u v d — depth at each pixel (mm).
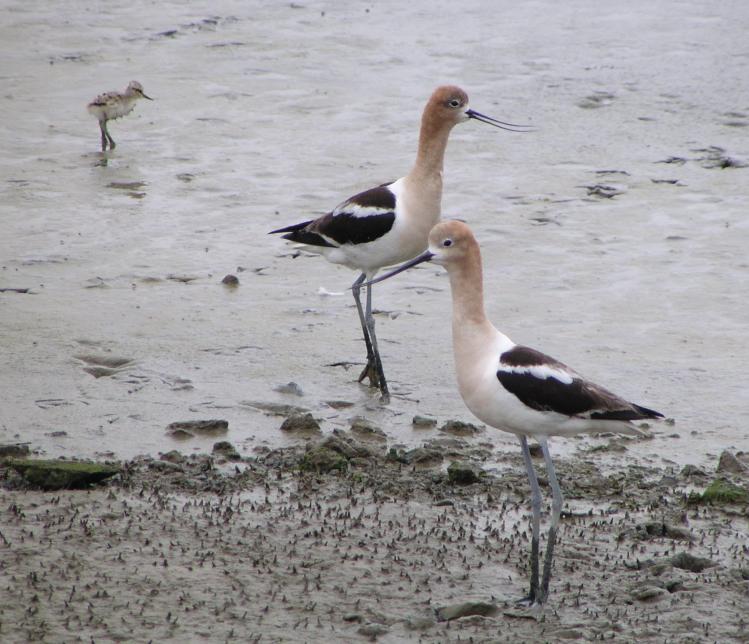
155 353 13977
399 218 13273
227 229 18172
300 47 27938
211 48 27953
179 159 21188
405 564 9305
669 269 16578
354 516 10203
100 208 18859
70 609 8344
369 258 13516
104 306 15320
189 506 10258
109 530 9641
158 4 32125
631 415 9062
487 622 8484
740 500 10703
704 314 15195
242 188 19781
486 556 9539
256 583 8859
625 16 30156
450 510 10406
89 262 16812
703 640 8258
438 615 8562
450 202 19156
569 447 12125
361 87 25125
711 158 21109
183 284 16172
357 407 12891
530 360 9094
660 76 25500
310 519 10094
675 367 13750
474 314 9367
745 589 8992
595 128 22656
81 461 10914
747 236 17703
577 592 9000
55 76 25953
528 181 20125
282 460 11367
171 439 11883
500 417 9242
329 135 22359
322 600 8664
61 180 20078
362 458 11477
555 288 15984
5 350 13875
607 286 16047
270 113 23625
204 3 32156
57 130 22703
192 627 8180
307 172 20516
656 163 20891
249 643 8008
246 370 13656
